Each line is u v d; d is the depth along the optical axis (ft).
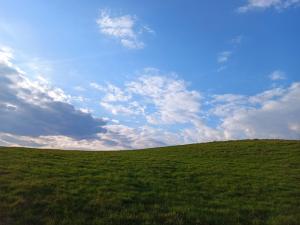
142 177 97.55
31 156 120.47
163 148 175.22
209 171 110.63
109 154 147.43
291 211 74.64
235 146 165.37
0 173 87.86
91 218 65.21
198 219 66.64
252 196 85.40
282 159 134.51
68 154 136.87
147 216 66.64
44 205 68.23
